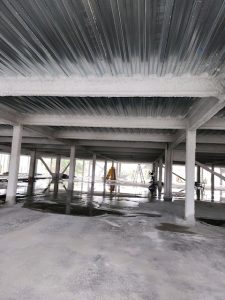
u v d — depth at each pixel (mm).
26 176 27297
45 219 6445
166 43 3170
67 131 11133
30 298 2525
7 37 3225
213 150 12188
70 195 13234
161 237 5211
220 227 6672
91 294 2682
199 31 2875
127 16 2672
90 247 4277
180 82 4332
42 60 3869
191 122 7008
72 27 2934
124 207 9672
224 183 37125
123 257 3865
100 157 23844
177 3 2438
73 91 4582
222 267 3648
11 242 4309
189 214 7195
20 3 2582
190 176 7320
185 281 3125
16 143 8742
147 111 6910
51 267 3328
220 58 3533
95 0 2471
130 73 4242
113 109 6855
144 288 2885
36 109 7328
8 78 4719
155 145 13344
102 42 3225
